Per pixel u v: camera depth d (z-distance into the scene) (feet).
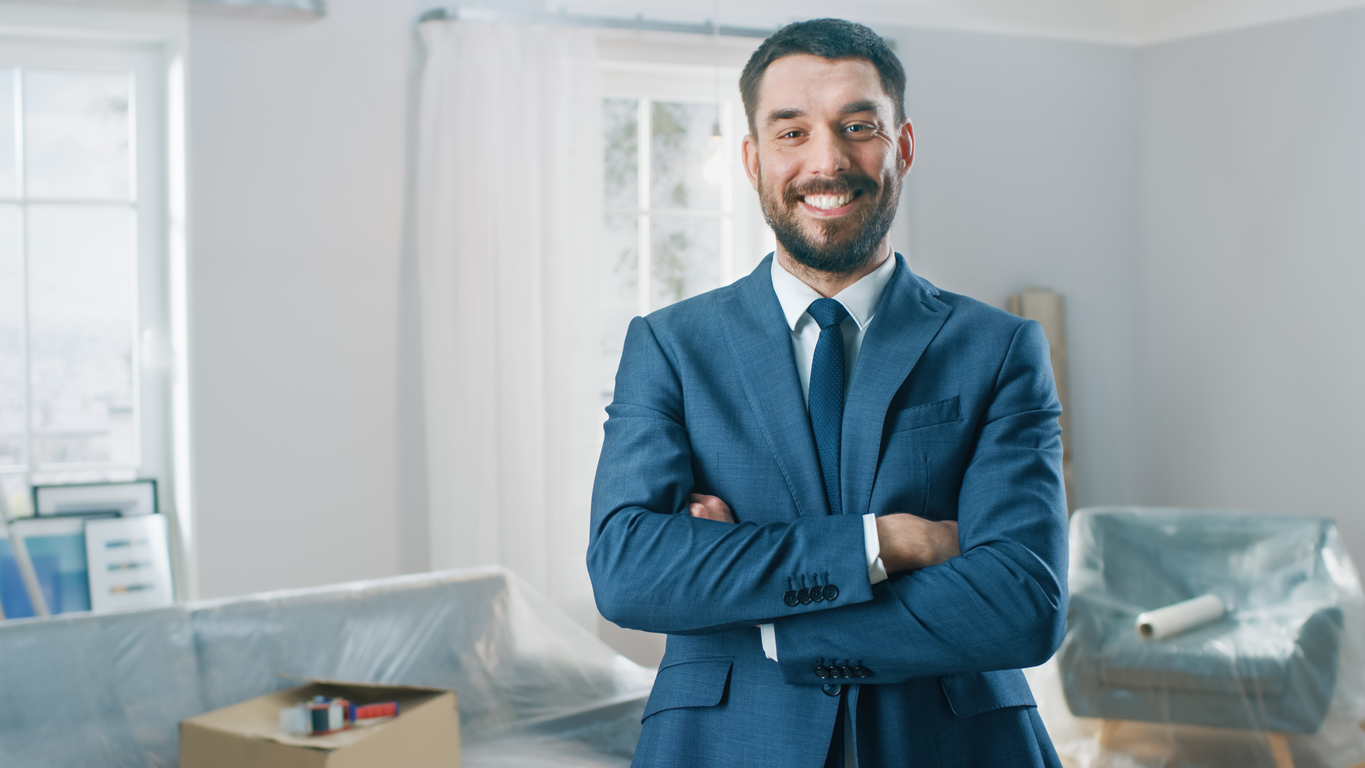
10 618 8.90
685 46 11.02
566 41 10.32
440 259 9.93
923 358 3.02
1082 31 12.73
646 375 3.20
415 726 5.81
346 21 9.88
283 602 7.30
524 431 10.11
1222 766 8.86
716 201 11.54
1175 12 12.69
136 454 9.90
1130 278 13.07
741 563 2.77
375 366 10.04
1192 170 12.69
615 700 7.89
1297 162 11.75
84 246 9.66
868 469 2.90
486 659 7.82
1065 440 12.59
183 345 9.50
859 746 2.68
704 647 2.92
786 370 3.04
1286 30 11.78
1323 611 9.20
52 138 9.53
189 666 6.75
